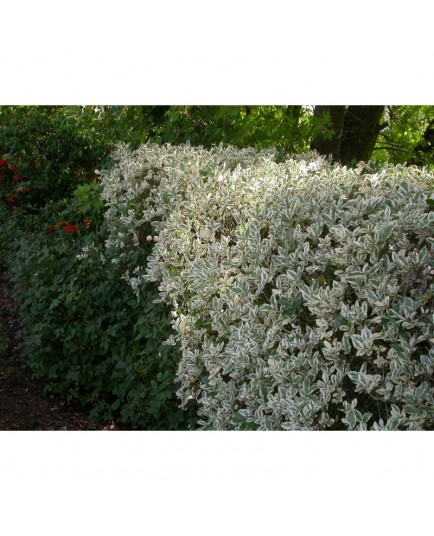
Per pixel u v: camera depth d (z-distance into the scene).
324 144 7.18
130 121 7.00
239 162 4.75
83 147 8.09
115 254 4.83
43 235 6.96
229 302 3.22
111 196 4.96
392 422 2.29
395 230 2.52
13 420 4.37
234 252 3.32
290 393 2.69
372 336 2.34
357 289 2.46
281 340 2.76
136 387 4.28
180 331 3.63
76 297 4.71
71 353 4.75
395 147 9.17
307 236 2.80
